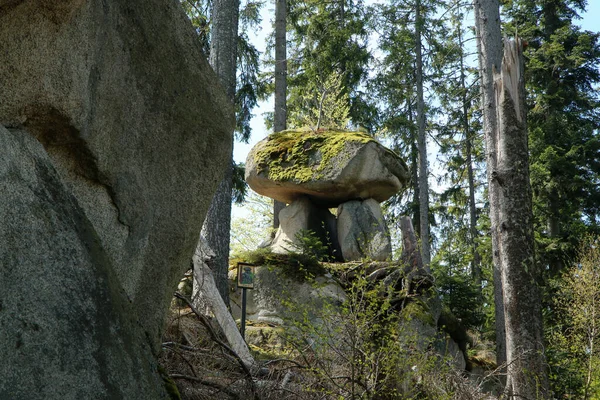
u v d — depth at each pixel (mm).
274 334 9031
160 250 3332
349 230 11398
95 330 2238
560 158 19984
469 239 24922
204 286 7098
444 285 14500
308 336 5871
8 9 2414
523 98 7910
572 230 18781
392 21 23703
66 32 2578
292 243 11305
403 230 10141
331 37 22047
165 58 3270
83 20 2639
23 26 2459
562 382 8758
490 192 13484
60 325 2115
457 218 26203
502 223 7621
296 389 5379
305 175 11625
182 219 3441
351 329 5379
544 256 18906
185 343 6074
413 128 22969
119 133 3008
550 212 19922
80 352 2137
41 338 2037
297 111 20172
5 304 1983
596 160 21422
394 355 5414
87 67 2703
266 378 5590
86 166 2861
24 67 2484
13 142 2305
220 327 6977
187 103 3420
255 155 12125
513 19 22672
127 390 2254
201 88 3520
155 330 3346
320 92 15117
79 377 2092
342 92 21500
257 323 9742
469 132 25109
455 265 22906
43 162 2428
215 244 10000
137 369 2359
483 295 17797
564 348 9273
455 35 23000
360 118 22406
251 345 8844
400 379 5531
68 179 2824
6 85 2467
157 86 3227
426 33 23688
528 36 22078
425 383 6016
